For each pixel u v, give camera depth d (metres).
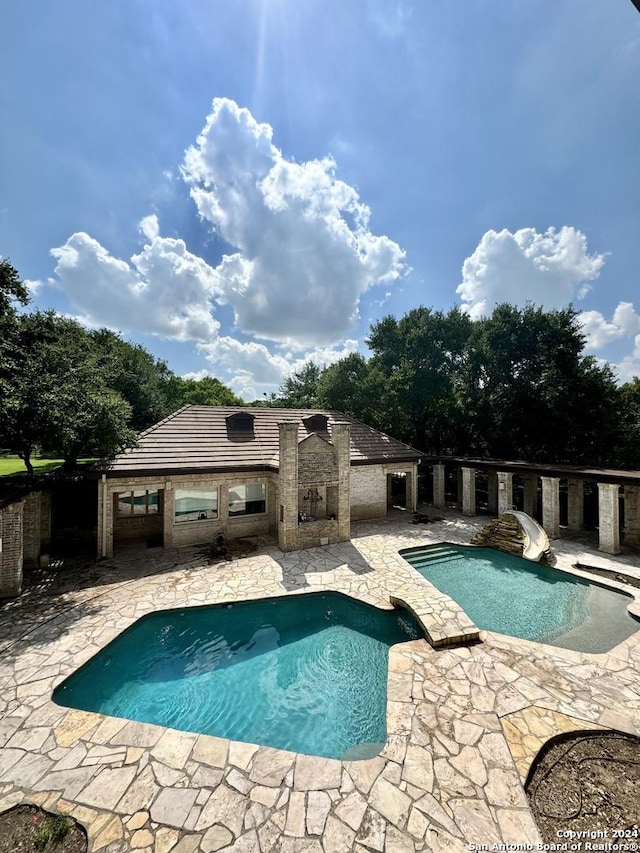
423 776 4.91
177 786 4.78
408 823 4.29
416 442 29.20
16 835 4.14
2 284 11.66
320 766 5.13
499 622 9.50
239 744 5.55
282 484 14.12
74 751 5.34
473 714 6.02
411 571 12.23
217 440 16.62
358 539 15.80
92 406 12.74
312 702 6.84
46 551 13.88
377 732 6.10
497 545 14.74
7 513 10.27
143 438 15.22
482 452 27.91
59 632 8.54
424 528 17.70
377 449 20.41
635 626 9.25
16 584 10.34
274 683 7.39
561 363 23.62
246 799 4.61
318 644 8.70
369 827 4.25
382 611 9.77
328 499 16.97
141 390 29.39
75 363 14.73
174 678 7.55
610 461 22.66
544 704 6.25
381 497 19.94
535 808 4.48
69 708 6.24
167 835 4.15
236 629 9.30
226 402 57.53
